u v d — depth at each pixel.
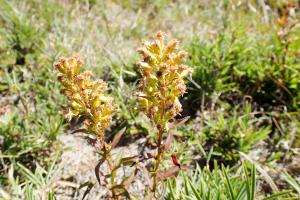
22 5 0.53
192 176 0.32
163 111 0.24
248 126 0.38
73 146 0.37
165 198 0.29
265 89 0.42
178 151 0.34
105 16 0.54
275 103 0.41
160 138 0.25
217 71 0.41
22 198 0.32
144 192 0.31
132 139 0.38
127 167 0.35
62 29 0.50
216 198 0.27
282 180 0.34
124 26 0.53
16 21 0.48
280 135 0.38
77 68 0.24
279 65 0.42
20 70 0.43
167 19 0.55
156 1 0.59
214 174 0.29
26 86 0.41
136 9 0.59
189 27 0.52
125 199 0.32
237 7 0.56
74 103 0.24
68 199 0.33
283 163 0.36
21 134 0.36
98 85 0.24
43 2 0.55
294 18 0.50
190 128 0.39
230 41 0.44
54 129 0.36
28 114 0.38
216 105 0.41
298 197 0.29
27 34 0.47
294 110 0.40
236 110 0.41
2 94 0.42
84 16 0.53
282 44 0.44
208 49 0.43
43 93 0.41
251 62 0.42
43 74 0.43
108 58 0.45
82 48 0.46
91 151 0.37
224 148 0.36
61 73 0.24
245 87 0.42
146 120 0.38
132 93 0.40
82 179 0.35
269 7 0.54
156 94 0.24
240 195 0.27
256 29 0.50
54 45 0.46
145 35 0.52
